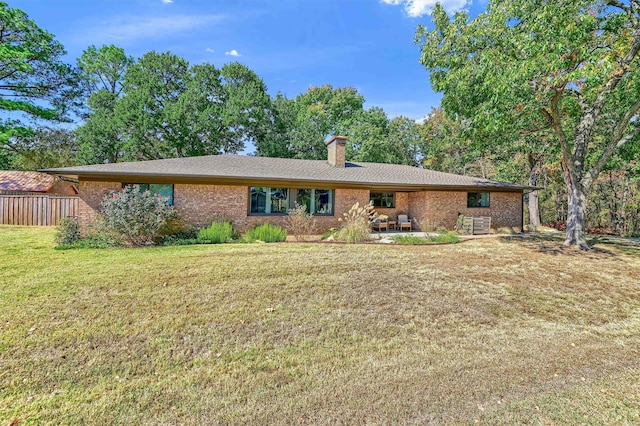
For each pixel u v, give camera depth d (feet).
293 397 9.32
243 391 9.55
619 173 61.98
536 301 17.88
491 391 9.75
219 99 89.66
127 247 31.09
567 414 8.76
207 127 83.76
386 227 51.21
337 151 54.03
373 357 11.68
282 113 100.53
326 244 34.83
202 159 48.32
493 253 30.83
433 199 50.39
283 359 11.42
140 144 80.12
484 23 32.12
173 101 84.89
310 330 13.67
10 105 61.52
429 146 102.22
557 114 32.99
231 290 18.11
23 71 62.13
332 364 11.15
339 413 8.65
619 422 8.48
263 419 8.39
